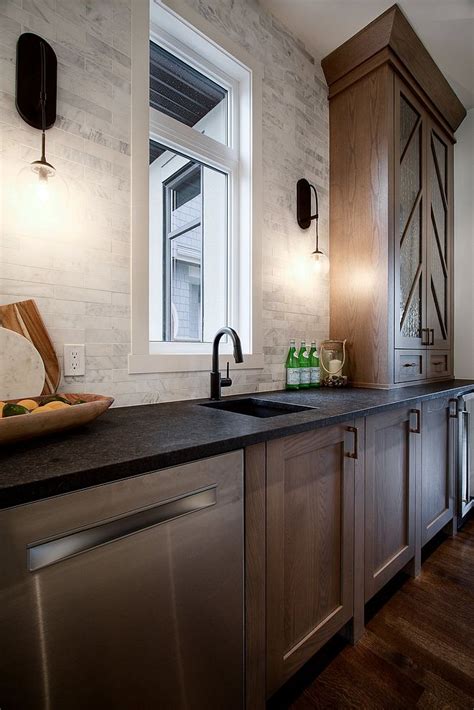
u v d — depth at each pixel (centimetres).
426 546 202
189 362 156
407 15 187
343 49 211
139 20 138
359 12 188
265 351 190
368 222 207
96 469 65
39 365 111
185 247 181
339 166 222
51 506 61
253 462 96
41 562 60
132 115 136
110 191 130
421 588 164
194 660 83
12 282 109
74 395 106
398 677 119
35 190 112
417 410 171
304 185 207
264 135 189
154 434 92
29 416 78
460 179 266
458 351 267
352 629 133
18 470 64
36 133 113
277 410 154
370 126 207
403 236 213
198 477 83
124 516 70
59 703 63
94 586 67
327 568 123
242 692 95
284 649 107
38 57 112
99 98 128
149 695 75
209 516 85
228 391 172
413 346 219
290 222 203
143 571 73
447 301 259
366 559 140
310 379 207
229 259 187
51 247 117
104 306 129
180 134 165
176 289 178
